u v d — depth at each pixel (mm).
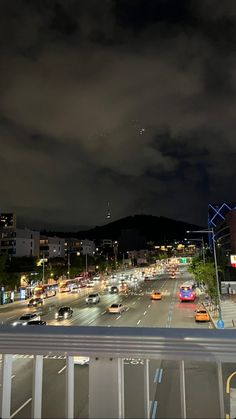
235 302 46594
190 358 2846
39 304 50125
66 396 2951
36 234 103312
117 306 41562
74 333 3004
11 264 68875
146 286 83188
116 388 2902
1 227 95625
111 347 2932
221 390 2896
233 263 62031
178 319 36062
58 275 84938
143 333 2951
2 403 3045
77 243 142125
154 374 16062
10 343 3070
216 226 101500
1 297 51562
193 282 86500
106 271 126375
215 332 2939
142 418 4371
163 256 195250
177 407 5008
